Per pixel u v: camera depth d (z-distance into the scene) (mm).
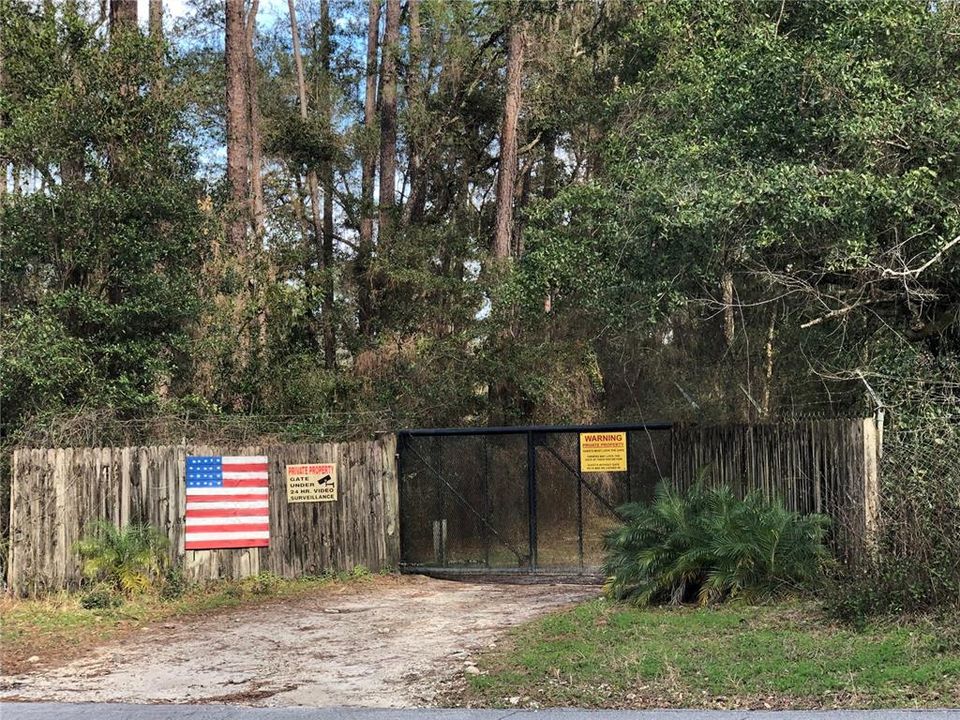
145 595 12133
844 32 10914
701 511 10836
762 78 10766
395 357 20219
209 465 13328
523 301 13656
